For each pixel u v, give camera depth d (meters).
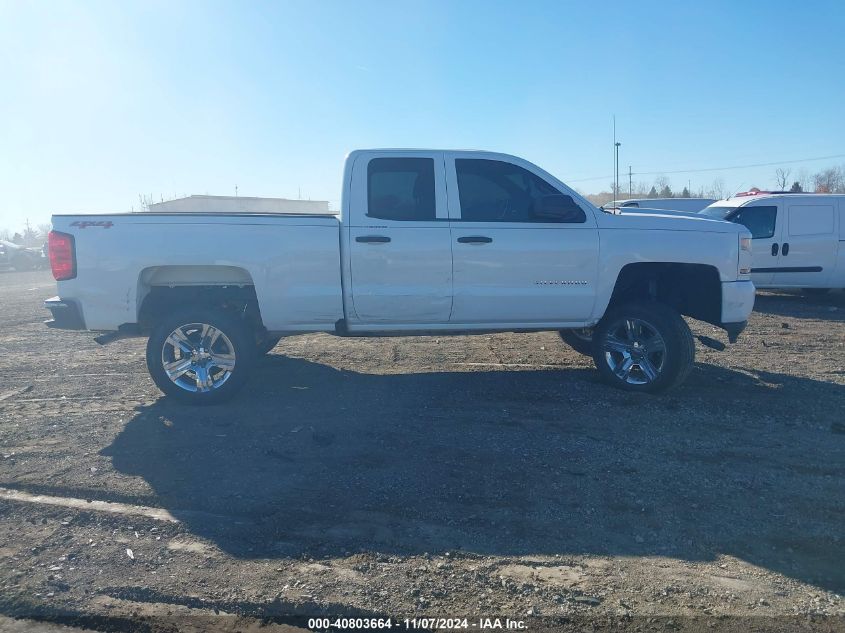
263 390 7.10
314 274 6.44
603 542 3.98
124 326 6.41
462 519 4.24
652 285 7.21
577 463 5.06
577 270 6.65
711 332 10.37
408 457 5.18
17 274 30.88
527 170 6.75
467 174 6.68
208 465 5.09
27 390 7.27
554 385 7.12
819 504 4.44
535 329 6.87
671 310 6.66
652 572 3.68
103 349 9.65
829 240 13.21
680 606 3.39
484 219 6.63
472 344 9.44
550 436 5.61
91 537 4.07
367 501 4.48
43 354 9.28
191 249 6.32
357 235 6.43
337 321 6.57
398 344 9.52
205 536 4.06
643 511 4.34
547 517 4.26
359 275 6.46
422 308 6.57
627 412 6.23
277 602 3.43
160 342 6.45
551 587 3.54
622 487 4.67
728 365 8.12
